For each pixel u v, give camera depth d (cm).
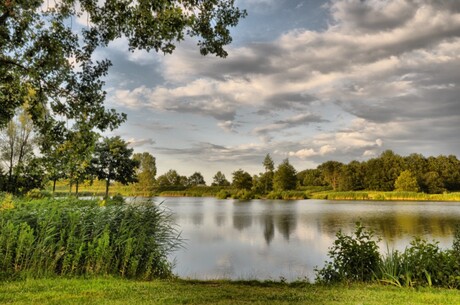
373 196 8012
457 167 9950
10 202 974
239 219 3030
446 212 3772
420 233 2064
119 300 584
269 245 1670
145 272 855
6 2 859
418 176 9694
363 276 816
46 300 575
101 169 4212
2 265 768
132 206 972
